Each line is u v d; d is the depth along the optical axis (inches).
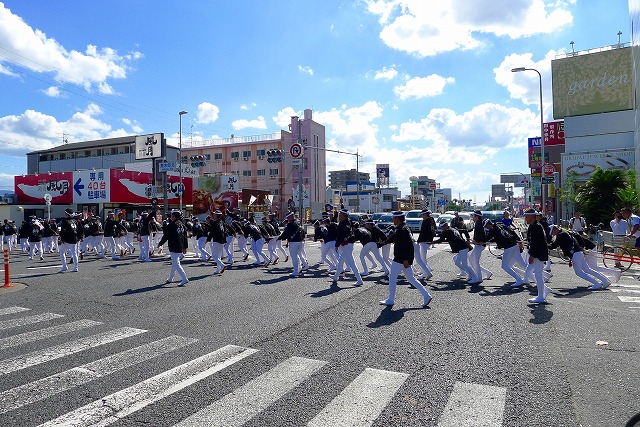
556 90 1692.9
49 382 193.2
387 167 3801.7
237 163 2851.9
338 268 474.3
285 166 2780.5
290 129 2711.6
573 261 425.1
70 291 418.3
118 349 239.8
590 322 288.7
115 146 2427.4
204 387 186.1
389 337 257.0
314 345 243.0
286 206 2765.7
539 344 240.8
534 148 2097.7
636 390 178.9
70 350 238.7
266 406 167.3
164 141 1769.2
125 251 792.3
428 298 342.0
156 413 162.1
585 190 1135.0
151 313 324.5
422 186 5620.1
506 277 502.6
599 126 1624.0
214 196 2006.6
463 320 296.5
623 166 1510.8
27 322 301.4
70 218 570.9
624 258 555.8
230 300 370.3
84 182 1665.8
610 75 1610.5
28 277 514.0
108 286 445.7
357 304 352.2
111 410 164.9
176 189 1884.8
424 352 229.0
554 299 368.2
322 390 181.8
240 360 219.5
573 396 173.6
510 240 437.7
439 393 177.5
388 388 183.0
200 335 265.3
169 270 570.9
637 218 558.6
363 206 3403.1
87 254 807.7
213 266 617.3
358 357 222.4
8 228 995.9
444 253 808.3
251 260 698.2
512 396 174.1
